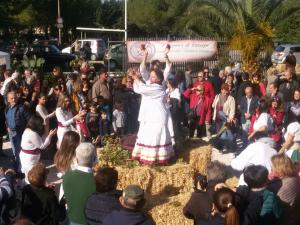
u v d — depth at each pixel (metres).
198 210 5.35
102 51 36.44
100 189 5.37
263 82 14.15
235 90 13.65
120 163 8.77
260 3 22.55
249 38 20.94
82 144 5.86
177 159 9.35
